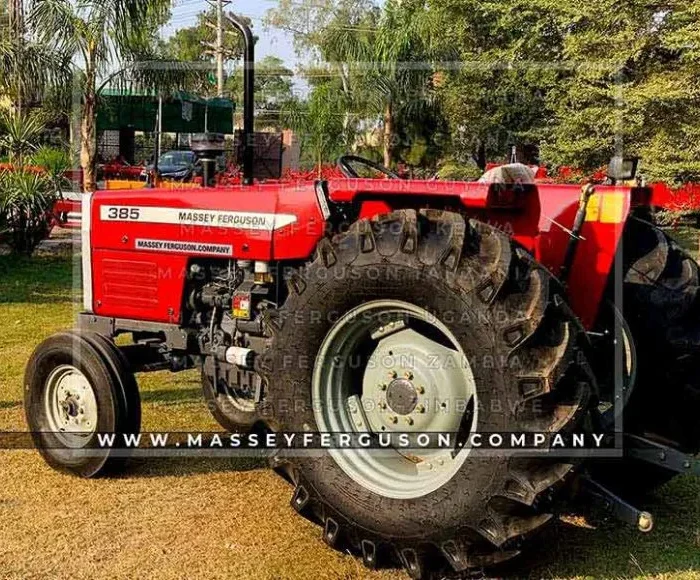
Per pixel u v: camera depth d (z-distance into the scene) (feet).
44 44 36.65
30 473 13.70
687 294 11.91
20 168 40.16
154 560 10.80
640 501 12.39
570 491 9.77
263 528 11.75
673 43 24.27
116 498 12.73
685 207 25.62
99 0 34.17
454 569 9.84
